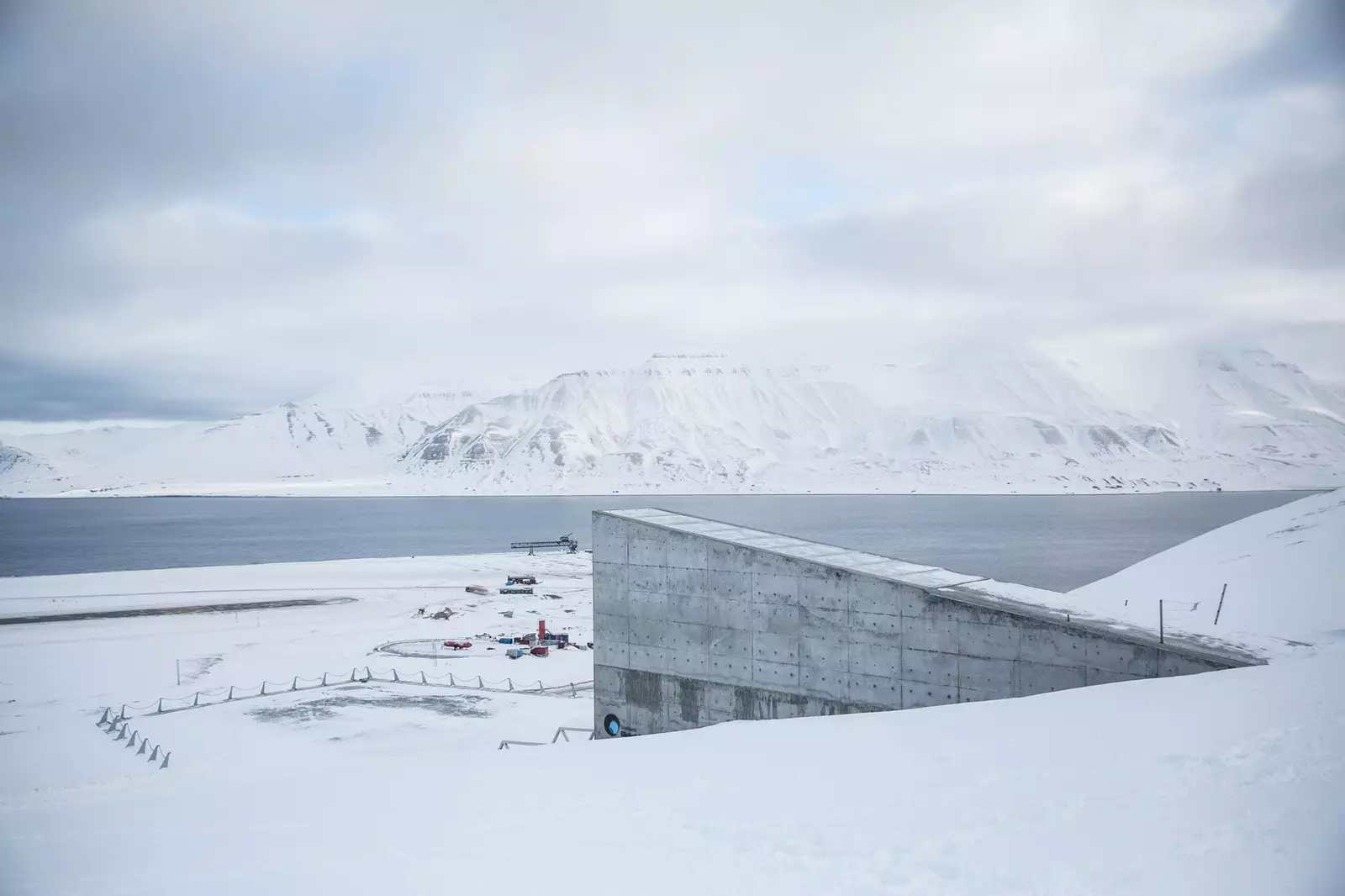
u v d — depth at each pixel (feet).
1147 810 34.35
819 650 89.45
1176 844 30.48
